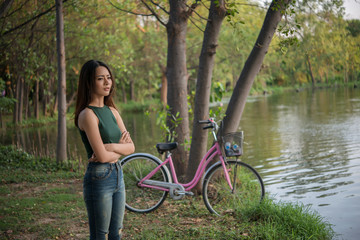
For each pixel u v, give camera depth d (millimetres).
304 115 19828
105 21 19234
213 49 5398
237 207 4543
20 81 20938
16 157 8883
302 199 5934
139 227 4121
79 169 7703
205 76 5473
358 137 12008
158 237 3791
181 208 4781
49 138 16188
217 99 6051
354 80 48031
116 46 20750
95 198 2381
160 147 4707
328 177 7379
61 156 8172
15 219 4367
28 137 16625
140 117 23938
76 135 16750
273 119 18891
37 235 3873
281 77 55812
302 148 10844
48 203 5082
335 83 52375
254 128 15859
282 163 9016
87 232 3949
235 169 4656
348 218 4832
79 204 5000
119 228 2557
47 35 17125
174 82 6281
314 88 52406
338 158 9180
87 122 2312
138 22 21500
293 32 5031
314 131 13914
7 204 5000
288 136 13156
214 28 5355
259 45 5293
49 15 11062
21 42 15000
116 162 2475
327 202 5676
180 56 6293
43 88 22969
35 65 16078
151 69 32469
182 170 6227
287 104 28438
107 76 2414
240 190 4680
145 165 4859
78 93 2414
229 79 27766
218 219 4301
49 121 23094
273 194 6320
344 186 6602
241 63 24328
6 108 17953
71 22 15977
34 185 6293
